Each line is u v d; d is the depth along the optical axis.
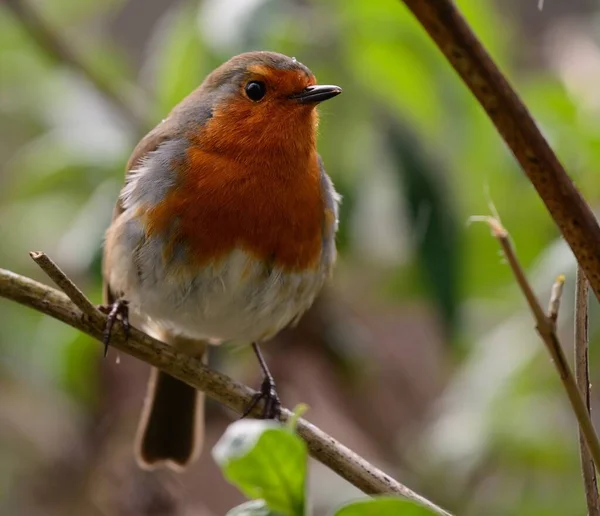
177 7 12.92
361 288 11.52
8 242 11.66
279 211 7.62
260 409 8.35
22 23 11.41
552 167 3.95
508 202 10.30
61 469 11.66
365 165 10.08
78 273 10.92
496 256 10.76
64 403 11.99
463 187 10.24
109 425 11.46
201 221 7.54
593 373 10.38
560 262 8.51
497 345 9.77
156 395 9.38
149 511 10.76
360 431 12.36
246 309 7.93
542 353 9.31
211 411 11.83
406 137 10.02
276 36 9.74
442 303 9.81
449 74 10.04
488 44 9.76
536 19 13.18
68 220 11.20
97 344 11.10
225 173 7.55
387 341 13.07
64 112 11.31
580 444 4.98
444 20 3.63
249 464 4.02
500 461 10.38
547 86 10.33
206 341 9.02
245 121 7.61
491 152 10.16
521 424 9.91
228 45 9.27
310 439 6.01
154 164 7.72
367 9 9.86
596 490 4.92
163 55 10.23
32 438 12.11
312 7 10.10
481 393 9.62
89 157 10.49
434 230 9.84
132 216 7.72
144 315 8.23
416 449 11.36
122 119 11.02
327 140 10.03
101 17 14.03
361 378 11.62
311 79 7.82
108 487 11.38
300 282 7.93
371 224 10.59
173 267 7.63
